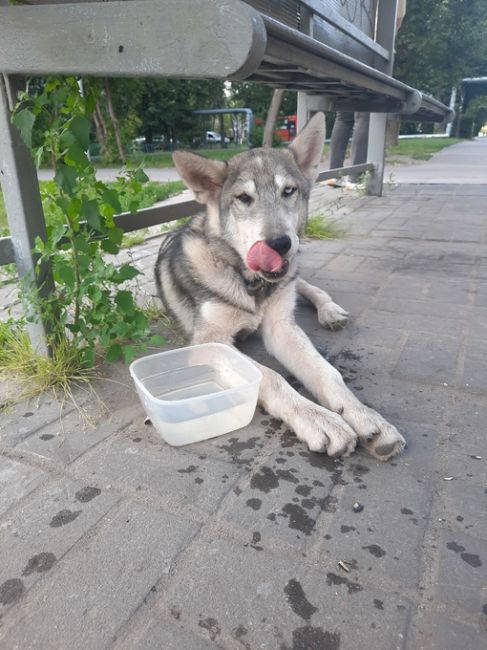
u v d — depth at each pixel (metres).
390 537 1.54
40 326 2.54
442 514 1.64
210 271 2.68
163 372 2.41
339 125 9.02
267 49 1.98
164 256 3.37
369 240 5.57
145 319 2.48
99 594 1.37
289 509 1.67
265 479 1.82
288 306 2.78
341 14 5.07
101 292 2.46
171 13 1.56
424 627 1.26
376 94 5.23
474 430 2.09
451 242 5.39
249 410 2.14
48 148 2.21
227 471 1.87
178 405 1.93
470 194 8.63
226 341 2.74
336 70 2.95
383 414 2.23
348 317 3.37
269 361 2.83
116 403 2.36
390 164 15.48
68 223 2.37
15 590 1.39
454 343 2.93
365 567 1.44
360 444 2.02
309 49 2.36
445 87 22.70
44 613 1.32
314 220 5.90
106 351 2.78
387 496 1.72
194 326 2.77
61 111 2.28
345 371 2.63
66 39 1.81
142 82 19.30
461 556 1.47
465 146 25.53
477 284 3.99
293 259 2.78
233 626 1.27
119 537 1.56
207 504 1.70
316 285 4.07
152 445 2.04
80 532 1.59
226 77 1.59
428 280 4.13
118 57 1.73
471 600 1.33
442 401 2.32
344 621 1.28
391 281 4.13
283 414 2.12
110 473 1.87
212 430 2.07
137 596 1.36
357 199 8.39
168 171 14.84
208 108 37.91
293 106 31.94
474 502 1.69
